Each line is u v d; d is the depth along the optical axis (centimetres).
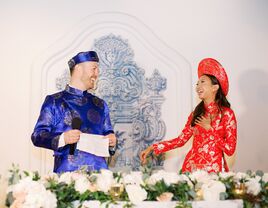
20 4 405
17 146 391
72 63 306
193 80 408
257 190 195
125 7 412
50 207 173
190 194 187
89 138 274
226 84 314
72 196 184
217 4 417
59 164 277
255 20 419
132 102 405
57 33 405
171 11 413
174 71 409
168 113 406
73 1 410
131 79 407
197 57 410
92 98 306
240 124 408
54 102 292
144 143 401
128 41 410
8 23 402
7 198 182
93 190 186
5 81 396
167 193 186
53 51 401
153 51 410
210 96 313
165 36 411
